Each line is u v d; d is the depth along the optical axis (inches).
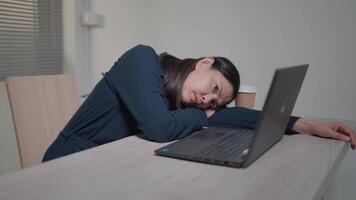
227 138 41.1
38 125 55.3
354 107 76.5
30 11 89.4
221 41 89.4
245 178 28.9
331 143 41.9
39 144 55.1
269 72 84.4
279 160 34.2
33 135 54.3
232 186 27.0
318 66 79.0
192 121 44.5
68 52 99.7
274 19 82.3
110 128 47.0
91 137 47.7
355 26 74.2
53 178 27.9
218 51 90.1
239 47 87.3
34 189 25.7
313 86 79.9
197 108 50.0
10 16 84.6
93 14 98.5
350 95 76.5
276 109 32.4
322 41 77.9
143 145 38.7
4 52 83.7
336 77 77.5
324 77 78.6
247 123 48.4
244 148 36.2
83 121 47.6
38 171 29.5
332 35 76.7
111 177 28.4
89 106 47.5
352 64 75.6
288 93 34.3
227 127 49.2
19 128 52.4
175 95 48.8
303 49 80.1
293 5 79.8
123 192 25.4
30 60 90.5
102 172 29.5
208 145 37.3
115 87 45.3
